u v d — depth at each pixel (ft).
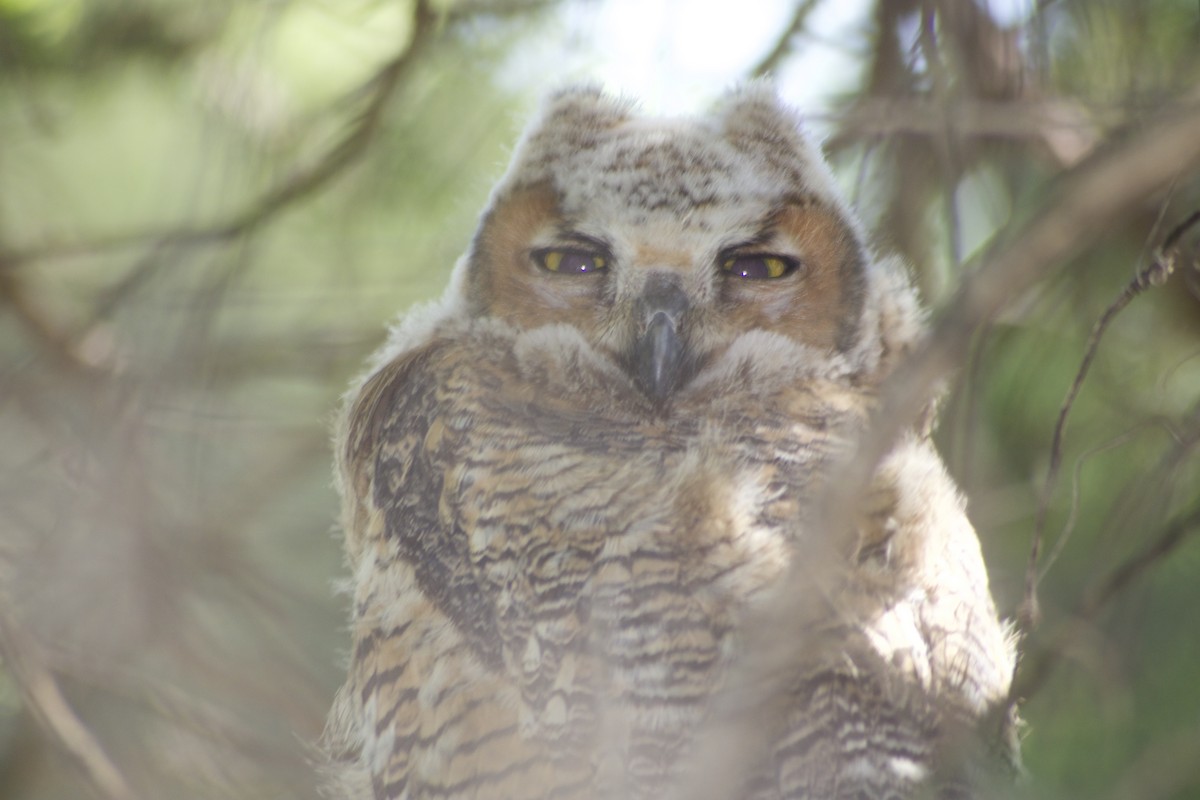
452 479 25.99
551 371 28.45
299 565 38.32
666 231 29.32
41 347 34.73
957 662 24.18
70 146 41.01
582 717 23.00
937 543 24.99
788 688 22.08
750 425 27.22
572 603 23.65
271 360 37.68
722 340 28.84
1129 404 33.22
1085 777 30.07
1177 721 30.60
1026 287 19.36
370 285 38.04
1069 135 33.68
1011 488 33.50
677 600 23.26
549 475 25.18
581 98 31.12
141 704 32.89
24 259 35.17
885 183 34.37
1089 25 33.24
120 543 33.30
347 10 38.58
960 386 29.19
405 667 25.08
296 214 39.32
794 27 35.14
